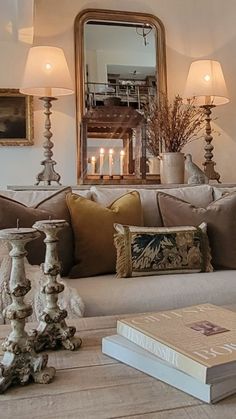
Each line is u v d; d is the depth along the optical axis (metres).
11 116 3.15
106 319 1.24
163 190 2.48
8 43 3.15
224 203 2.24
